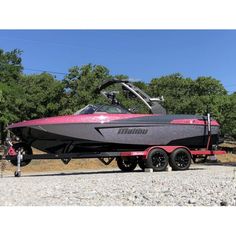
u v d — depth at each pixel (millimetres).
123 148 17531
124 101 36875
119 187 10070
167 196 8250
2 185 11148
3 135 36781
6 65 40750
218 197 7984
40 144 16516
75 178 13727
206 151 18672
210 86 66812
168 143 18031
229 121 54250
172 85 66688
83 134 16453
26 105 48375
